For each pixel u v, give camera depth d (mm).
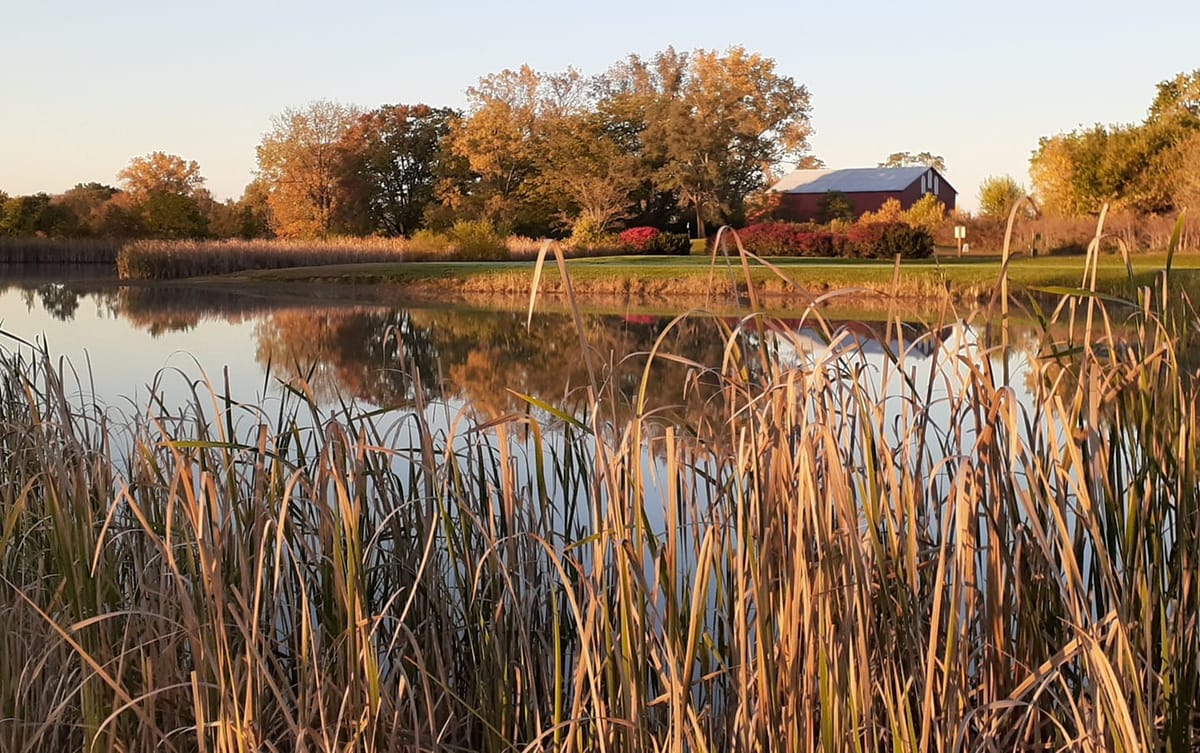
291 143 53438
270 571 2727
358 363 11852
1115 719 2012
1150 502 2404
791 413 2203
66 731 2645
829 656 2113
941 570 2094
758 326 2270
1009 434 2367
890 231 30016
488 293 25234
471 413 2996
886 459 2336
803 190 65438
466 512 2635
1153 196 30062
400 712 2426
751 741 2162
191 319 18016
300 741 2201
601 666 2234
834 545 2193
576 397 7738
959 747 2229
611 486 2129
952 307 2531
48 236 50312
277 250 34812
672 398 7984
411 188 57469
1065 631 2436
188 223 50938
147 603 2625
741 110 50312
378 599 2848
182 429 3283
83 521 2521
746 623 2186
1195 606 2426
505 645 2650
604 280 24000
